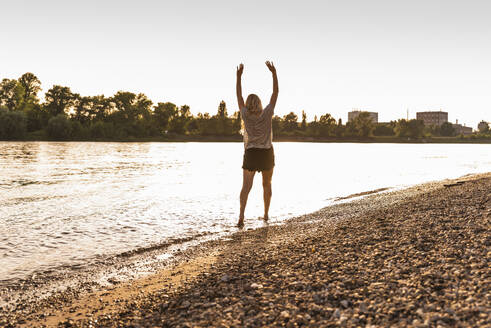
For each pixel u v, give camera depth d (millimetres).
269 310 2857
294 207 10406
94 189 14359
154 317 3039
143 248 6129
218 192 13609
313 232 6504
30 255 5734
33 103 119625
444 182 16375
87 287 4312
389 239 4906
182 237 6867
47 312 3578
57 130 104500
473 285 2922
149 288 4031
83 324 3162
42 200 11492
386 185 16344
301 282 3420
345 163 33438
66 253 5852
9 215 9000
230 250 5641
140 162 32344
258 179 18656
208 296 3352
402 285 3115
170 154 48688
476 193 9633
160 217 8844
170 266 4996
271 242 5977
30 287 4359
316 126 162500
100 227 7746
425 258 3820
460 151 71000
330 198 12266
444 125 196875
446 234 4785
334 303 2893
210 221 8359
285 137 158750
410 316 2525
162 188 14781
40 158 35781
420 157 46031
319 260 4176
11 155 40031
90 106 128125
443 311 2539
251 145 5609
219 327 2637
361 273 3547
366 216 7629
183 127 144375
